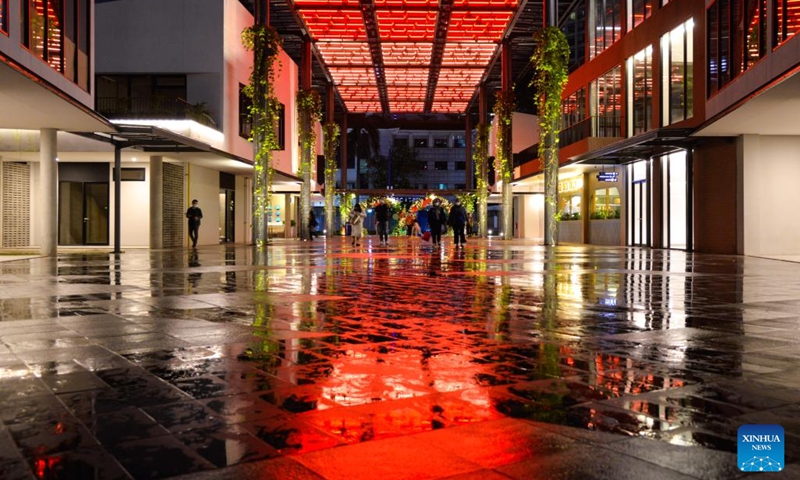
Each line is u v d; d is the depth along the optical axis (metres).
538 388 3.89
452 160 104.06
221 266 15.41
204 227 32.56
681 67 26.75
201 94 30.80
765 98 16.33
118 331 5.98
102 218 28.55
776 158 22.16
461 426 3.12
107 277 12.15
